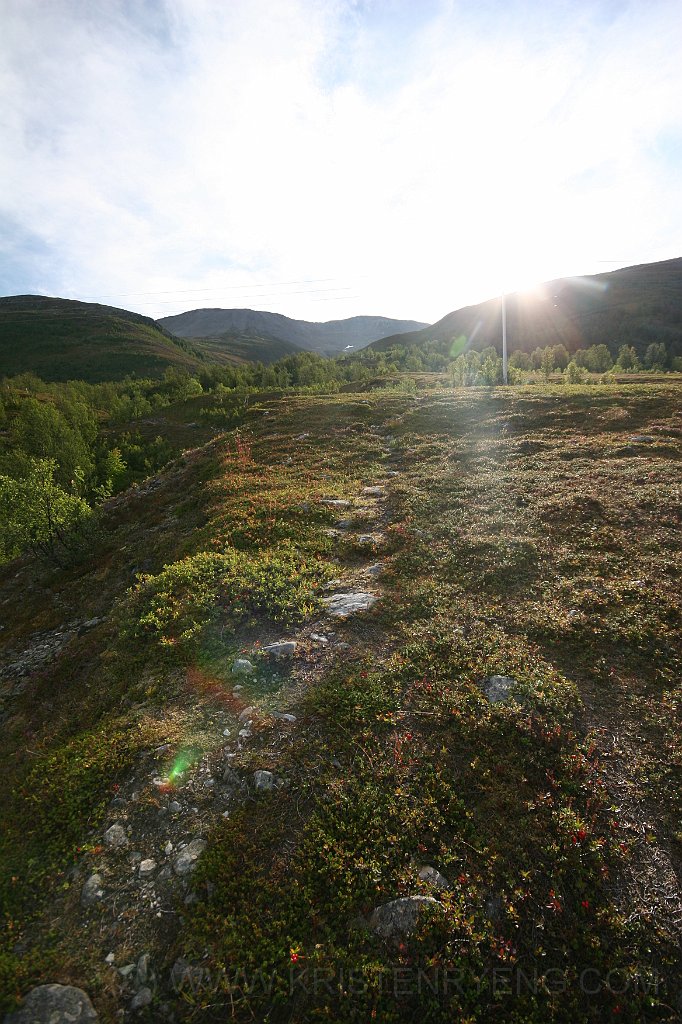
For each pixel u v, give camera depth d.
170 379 111.81
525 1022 5.07
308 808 7.36
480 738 8.18
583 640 10.32
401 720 8.78
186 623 12.62
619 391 38.12
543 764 7.66
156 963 5.81
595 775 7.41
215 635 11.95
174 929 6.10
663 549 13.53
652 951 5.46
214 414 68.00
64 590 21.31
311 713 9.09
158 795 7.80
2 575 27.28
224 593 13.45
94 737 9.44
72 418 71.25
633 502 16.72
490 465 23.77
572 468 21.59
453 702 8.97
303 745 8.39
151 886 6.59
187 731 9.09
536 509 17.27
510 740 8.08
